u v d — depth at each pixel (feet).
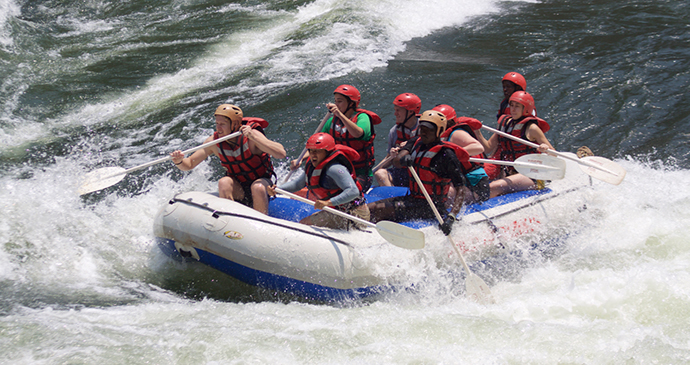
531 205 39.17
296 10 97.86
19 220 42.93
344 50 80.23
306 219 35.19
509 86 44.11
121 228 42.96
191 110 64.59
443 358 26.63
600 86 65.87
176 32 90.99
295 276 33.06
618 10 94.58
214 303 33.01
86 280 36.52
